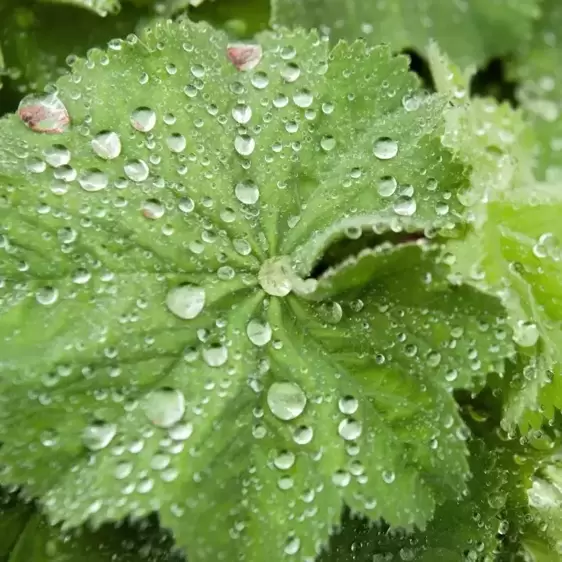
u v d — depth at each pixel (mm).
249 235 215
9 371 190
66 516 185
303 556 191
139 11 239
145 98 215
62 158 207
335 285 209
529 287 220
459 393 223
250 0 247
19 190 202
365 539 210
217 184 216
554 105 287
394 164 221
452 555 212
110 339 197
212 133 218
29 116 209
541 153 283
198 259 210
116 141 211
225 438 196
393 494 199
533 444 223
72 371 193
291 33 231
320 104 225
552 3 292
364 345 209
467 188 221
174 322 203
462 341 208
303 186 220
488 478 218
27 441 188
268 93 224
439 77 245
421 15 274
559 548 224
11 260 197
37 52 234
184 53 221
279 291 212
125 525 203
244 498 193
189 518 189
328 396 205
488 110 262
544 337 220
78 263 200
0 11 233
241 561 189
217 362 202
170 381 198
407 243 206
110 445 191
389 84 228
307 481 197
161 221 209
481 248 219
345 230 216
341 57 228
